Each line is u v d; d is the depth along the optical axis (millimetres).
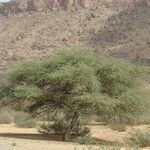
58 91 25234
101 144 22609
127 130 29562
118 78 24562
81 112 24734
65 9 150625
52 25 137875
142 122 32625
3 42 131125
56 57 25141
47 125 28594
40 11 154875
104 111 24062
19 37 133500
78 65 24219
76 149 18688
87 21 135000
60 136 26250
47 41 125625
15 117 38781
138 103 24375
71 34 127375
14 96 26109
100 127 32531
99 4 146500
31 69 25172
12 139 23172
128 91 24422
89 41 118938
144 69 25984
